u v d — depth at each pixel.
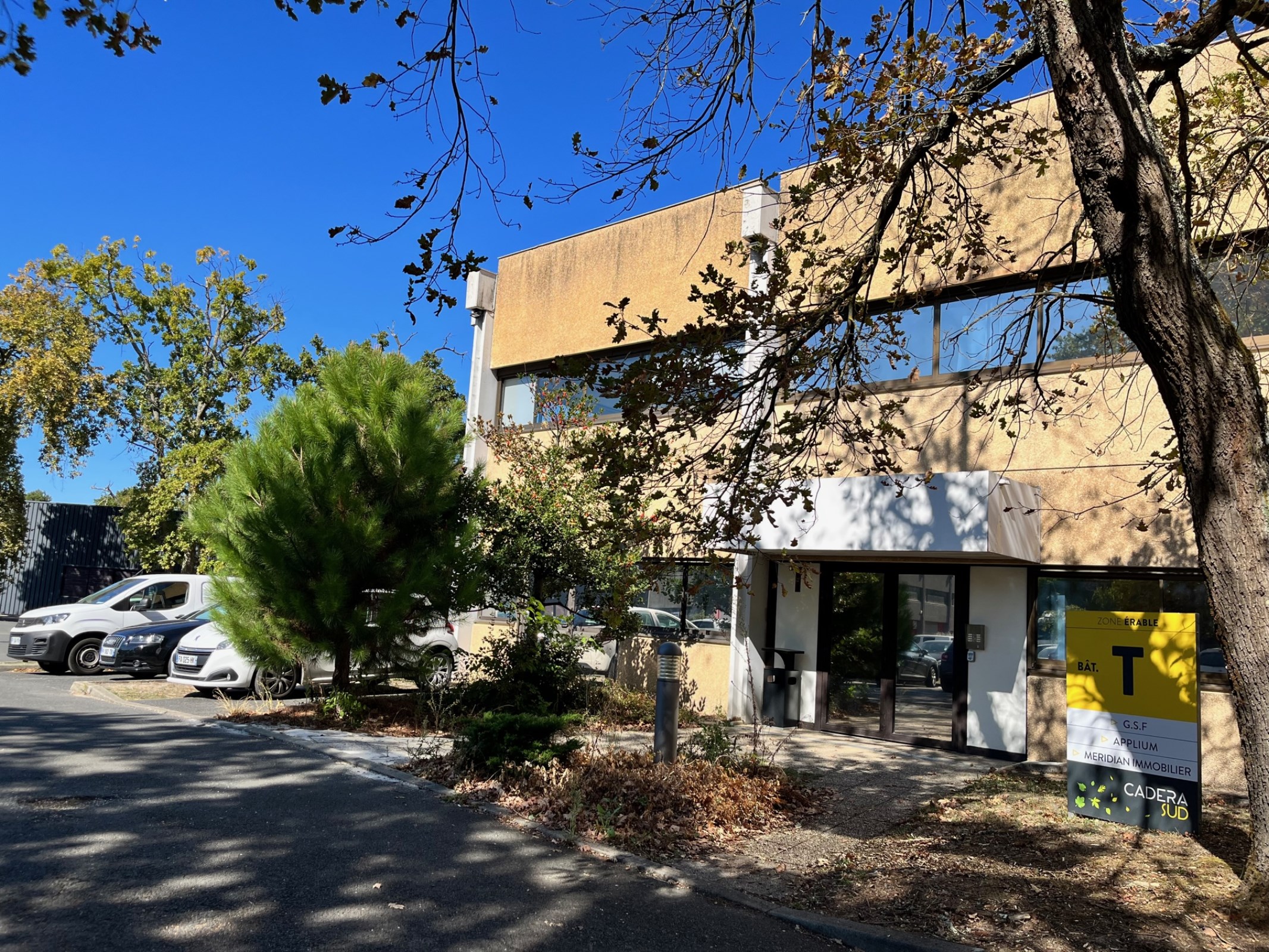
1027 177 10.84
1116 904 5.36
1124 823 7.31
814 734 11.84
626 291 14.89
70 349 29.08
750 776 8.03
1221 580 5.21
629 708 12.23
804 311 7.39
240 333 32.47
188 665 13.14
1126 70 5.38
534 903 5.19
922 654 11.51
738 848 6.48
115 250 30.92
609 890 5.52
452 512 12.09
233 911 4.74
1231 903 5.25
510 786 7.64
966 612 11.16
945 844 6.66
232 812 6.70
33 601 34.88
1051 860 6.27
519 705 11.63
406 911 4.92
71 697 12.66
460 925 4.78
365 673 11.24
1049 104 10.70
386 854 5.91
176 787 7.32
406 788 7.89
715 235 13.80
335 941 4.43
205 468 28.22
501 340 16.81
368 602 11.16
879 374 11.90
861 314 7.59
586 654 14.31
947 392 11.28
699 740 8.68
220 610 11.20
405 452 11.43
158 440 31.73
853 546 10.48
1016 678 10.67
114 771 7.74
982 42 7.03
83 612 16.08
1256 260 8.39
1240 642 5.16
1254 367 5.38
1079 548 10.15
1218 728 9.15
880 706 11.80
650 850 6.31
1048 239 10.59
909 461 11.48
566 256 15.91
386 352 13.05
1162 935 4.89
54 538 35.47
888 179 7.57
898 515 10.12
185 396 31.41
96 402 30.81
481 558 11.62
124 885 4.99
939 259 8.22
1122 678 7.46
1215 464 5.21
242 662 13.05
